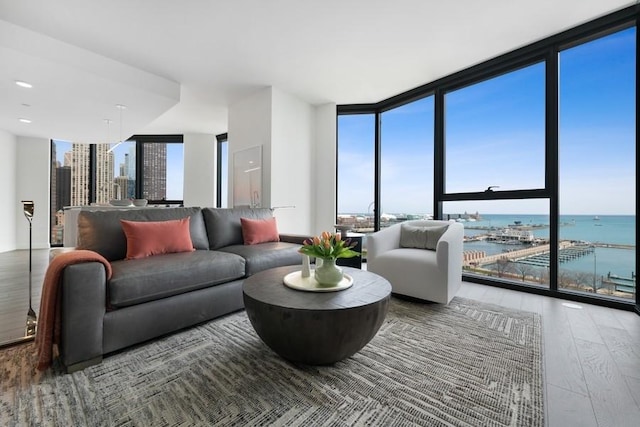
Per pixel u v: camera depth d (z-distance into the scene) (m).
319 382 1.33
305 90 3.99
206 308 1.99
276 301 1.39
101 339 1.49
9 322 1.98
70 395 1.23
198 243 2.64
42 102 3.67
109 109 3.93
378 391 1.27
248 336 1.81
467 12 2.38
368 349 1.66
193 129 6.02
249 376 1.38
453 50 2.96
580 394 1.26
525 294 2.77
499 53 3.00
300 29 2.62
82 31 2.63
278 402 1.19
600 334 1.87
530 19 2.46
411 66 3.29
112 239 2.12
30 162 5.55
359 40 2.80
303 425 1.07
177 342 1.72
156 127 5.88
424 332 1.89
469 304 2.46
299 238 3.02
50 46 2.69
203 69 3.39
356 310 1.34
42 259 4.43
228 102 4.44
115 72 3.13
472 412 1.15
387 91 3.98
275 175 3.94
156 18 2.46
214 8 2.34
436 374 1.41
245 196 4.27
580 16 2.42
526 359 1.56
